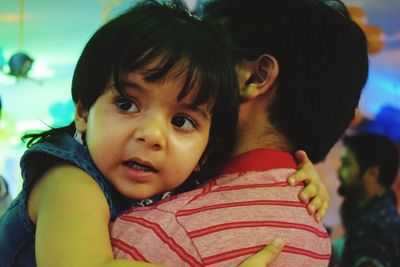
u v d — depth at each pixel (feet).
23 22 12.18
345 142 9.26
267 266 2.61
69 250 2.50
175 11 3.35
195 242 2.63
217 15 3.51
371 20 11.89
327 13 3.35
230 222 2.72
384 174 8.63
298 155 3.26
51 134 3.25
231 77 3.13
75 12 11.85
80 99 3.15
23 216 2.91
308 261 2.81
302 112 3.23
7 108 13.06
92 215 2.67
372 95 12.27
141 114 2.92
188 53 2.97
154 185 3.00
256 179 2.97
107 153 2.92
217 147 3.29
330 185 11.59
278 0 3.31
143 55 2.89
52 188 2.77
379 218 7.93
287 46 3.22
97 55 3.04
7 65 12.53
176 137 2.98
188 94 2.94
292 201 2.93
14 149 13.03
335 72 3.29
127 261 2.49
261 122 3.26
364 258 7.68
